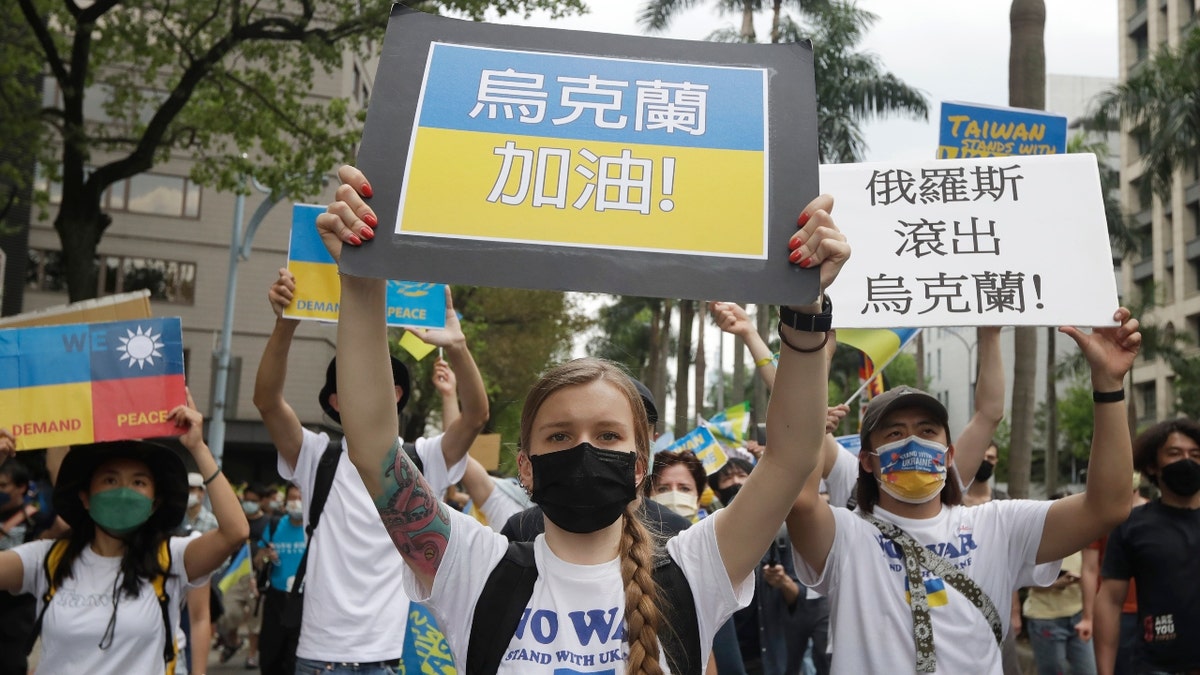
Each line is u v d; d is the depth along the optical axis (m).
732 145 2.45
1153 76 25.67
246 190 18.09
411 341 6.11
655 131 2.46
